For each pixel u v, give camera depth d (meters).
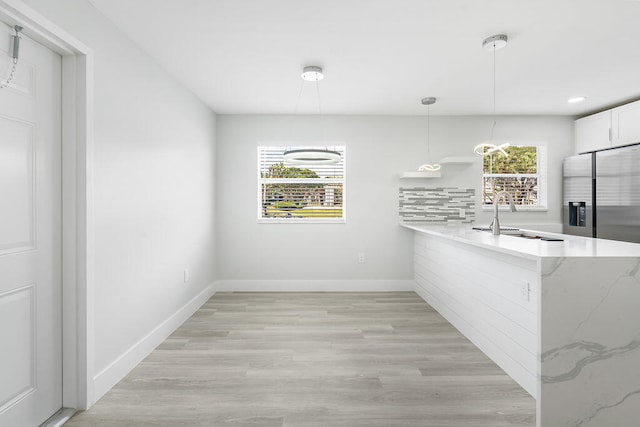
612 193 3.97
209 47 2.73
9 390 1.70
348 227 4.79
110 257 2.30
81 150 2.01
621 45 2.70
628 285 1.83
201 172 4.12
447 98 4.03
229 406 2.07
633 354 1.83
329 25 2.41
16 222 1.71
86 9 2.05
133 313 2.60
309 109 4.49
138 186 2.67
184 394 2.20
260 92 3.81
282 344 2.98
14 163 1.69
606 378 1.84
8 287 1.67
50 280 1.93
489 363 2.62
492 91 3.78
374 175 4.77
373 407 2.05
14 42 1.65
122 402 2.12
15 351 1.72
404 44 2.69
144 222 2.77
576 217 4.55
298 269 4.79
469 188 4.80
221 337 3.14
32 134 1.80
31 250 1.80
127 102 2.52
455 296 3.40
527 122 4.79
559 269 1.83
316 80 3.33
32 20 1.64
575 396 1.84
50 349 1.94
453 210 4.80
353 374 2.45
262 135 4.75
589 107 4.41
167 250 3.20
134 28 2.42
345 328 3.36
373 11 2.23
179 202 3.48
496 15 2.28
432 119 4.79
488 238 2.78
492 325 2.67
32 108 1.79
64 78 2.00
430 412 2.00
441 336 3.16
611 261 1.83
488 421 1.92
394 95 3.92
